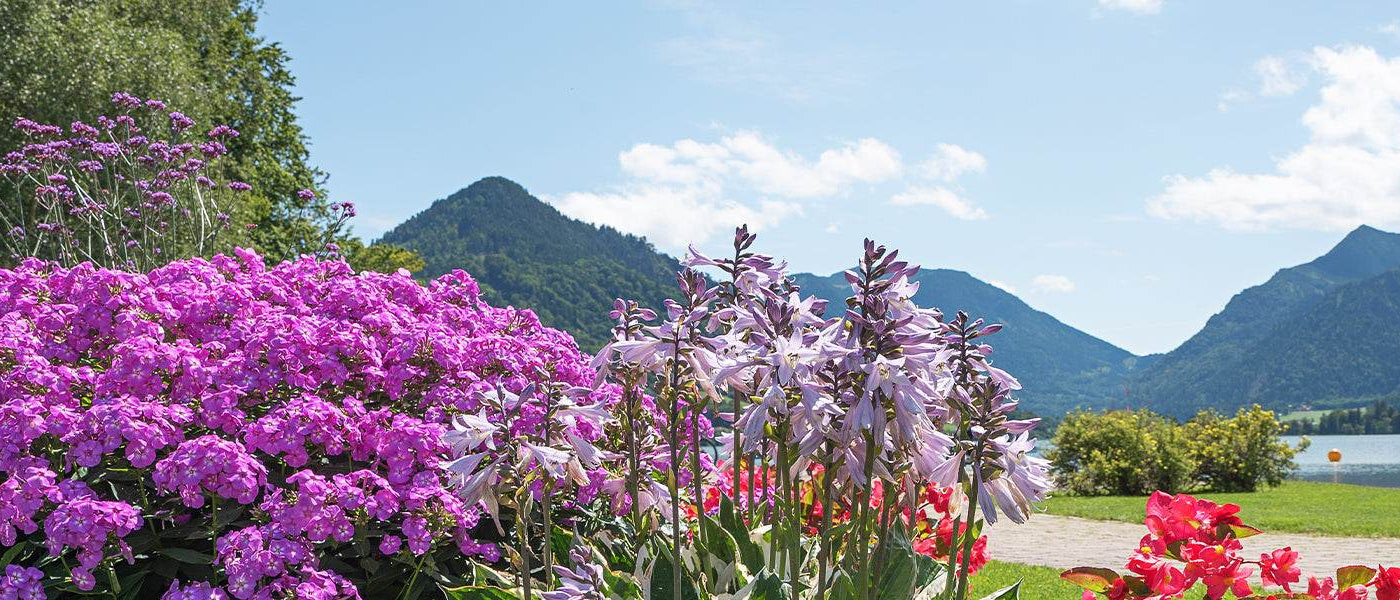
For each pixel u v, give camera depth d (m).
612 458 3.22
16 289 4.69
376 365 4.27
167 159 10.94
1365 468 56.81
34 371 3.86
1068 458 23.83
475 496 2.88
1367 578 3.19
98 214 10.78
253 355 4.05
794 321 3.08
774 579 3.14
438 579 3.86
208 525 3.73
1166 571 3.25
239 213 16.08
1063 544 11.61
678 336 2.93
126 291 4.42
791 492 3.94
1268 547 11.12
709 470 5.02
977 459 2.82
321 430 3.78
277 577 3.65
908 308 3.19
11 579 3.36
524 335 5.54
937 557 4.62
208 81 21.03
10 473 3.62
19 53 15.76
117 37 16.98
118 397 3.96
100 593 3.52
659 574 3.35
